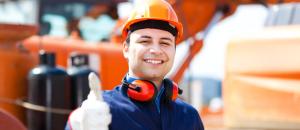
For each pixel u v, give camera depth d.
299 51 5.06
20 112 4.28
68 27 7.80
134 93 2.17
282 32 5.19
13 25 4.25
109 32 7.89
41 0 7.64
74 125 2.00
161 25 2.21
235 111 5.39
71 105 4.14
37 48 5.10
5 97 4.18
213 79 10.80
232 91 5.41
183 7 7.83
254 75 5.27
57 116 4.06
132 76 2.25
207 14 7.98
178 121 2.27
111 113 2.13
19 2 7.66
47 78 4.06
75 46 5.17
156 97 2.24
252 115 5.29
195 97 10.47
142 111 2.18
